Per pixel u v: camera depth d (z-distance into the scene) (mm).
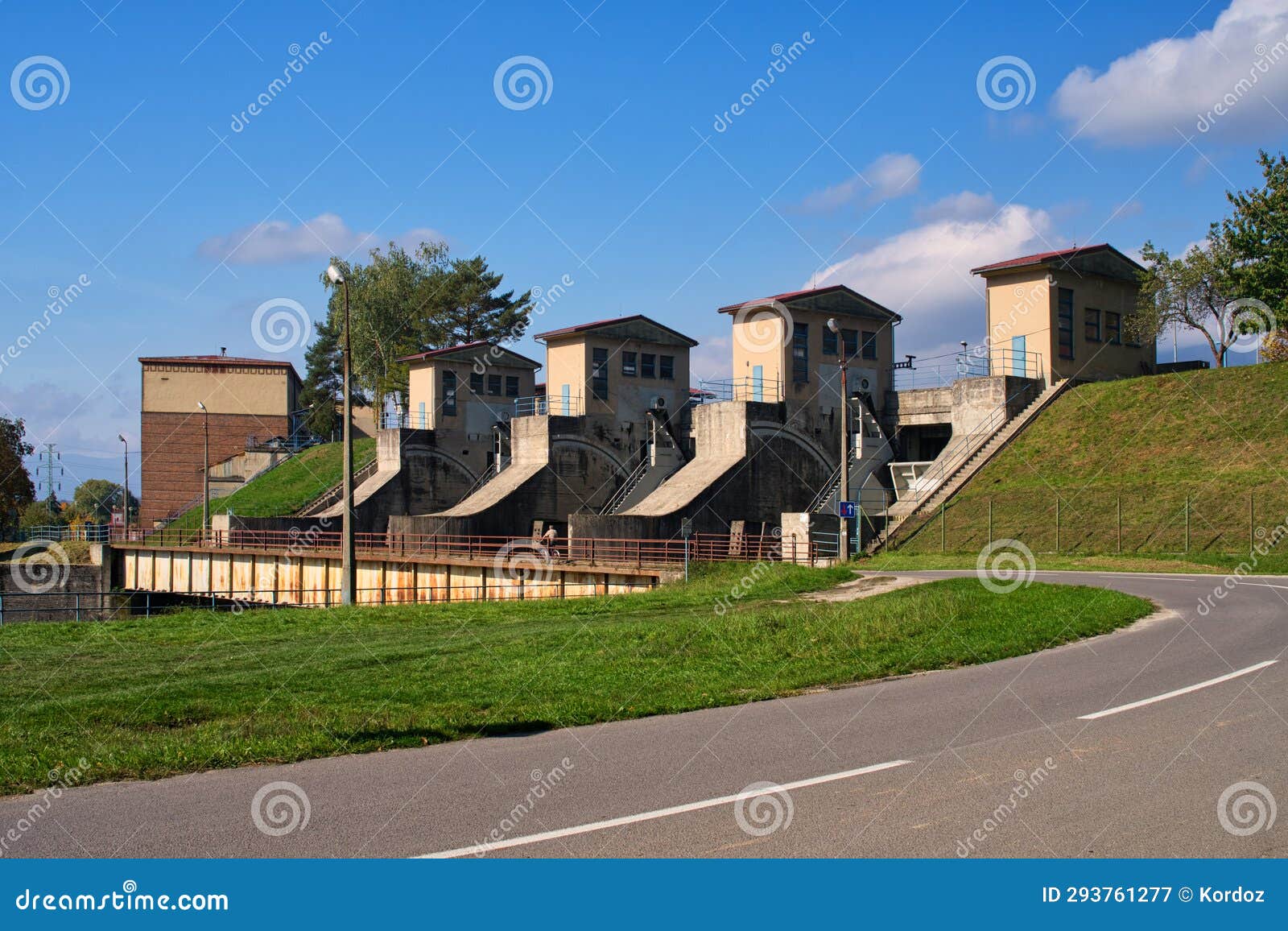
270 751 11117
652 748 11023
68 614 63094
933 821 8203
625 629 20906
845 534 42719
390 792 9414
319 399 103375
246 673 16781
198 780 10078
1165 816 8164
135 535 85750
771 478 59812
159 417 93625
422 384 73750
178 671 17328
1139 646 17578
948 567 39594
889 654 17562
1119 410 52469
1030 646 18016
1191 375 52812
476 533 58969
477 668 16922
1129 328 61344
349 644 21125
